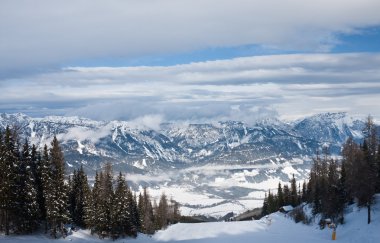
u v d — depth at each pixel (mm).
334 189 118250
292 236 111500
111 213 110625
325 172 152250
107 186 113562
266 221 159250
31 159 100250
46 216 96688
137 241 114875
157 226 156500
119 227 112250
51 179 97062
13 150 89500
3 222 90562
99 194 111625
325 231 112562
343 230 104750
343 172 118438
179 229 153500
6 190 86625
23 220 91750
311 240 98812
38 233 96000
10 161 88188
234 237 117375
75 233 105375
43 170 97375
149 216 150250
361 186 97938
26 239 89062
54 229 96125
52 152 101312
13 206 88188
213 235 127688
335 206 113688
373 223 95438
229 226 151125
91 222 109375
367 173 98625
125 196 116125
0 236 87562
